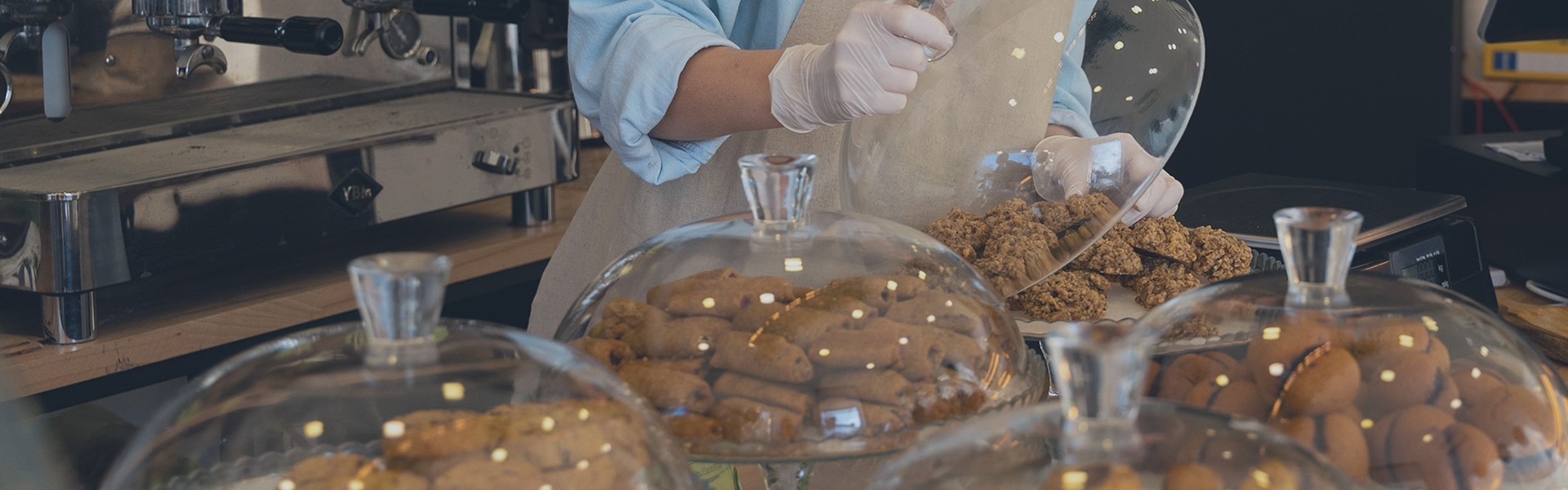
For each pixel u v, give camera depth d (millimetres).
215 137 1589
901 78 909
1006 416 476
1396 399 556
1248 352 582
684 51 1093
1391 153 2273
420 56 1856
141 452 525
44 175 1364
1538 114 2684
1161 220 1100
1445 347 578
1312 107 2303
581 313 694
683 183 1264
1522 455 562
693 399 617
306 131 1614
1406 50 2217
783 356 610
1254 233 1227
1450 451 547
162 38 1589
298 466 475
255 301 1485
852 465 811
